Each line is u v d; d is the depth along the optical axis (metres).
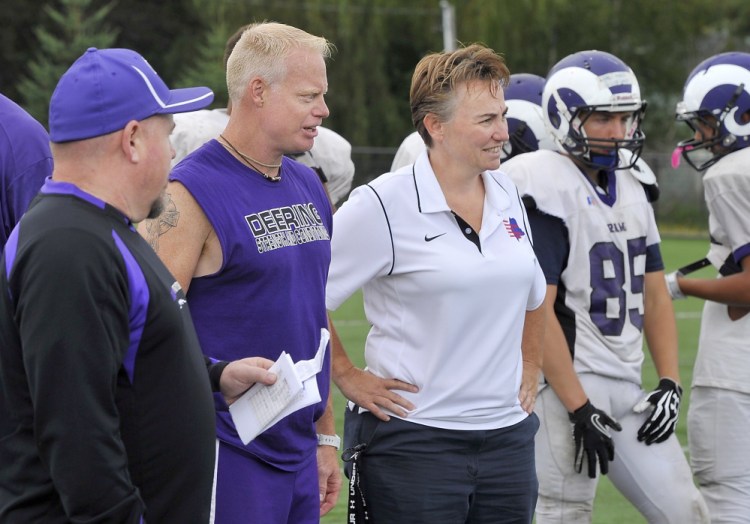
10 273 8.00
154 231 10.61
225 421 10.79
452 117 12.02
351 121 115.69
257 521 10.84
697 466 16.11
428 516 12.04
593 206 14.43
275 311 10.87
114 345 7.97
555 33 131.12
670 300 15.44
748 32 148.38
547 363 14.06
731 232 15.55
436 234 12.05
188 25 139.62
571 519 14.57
